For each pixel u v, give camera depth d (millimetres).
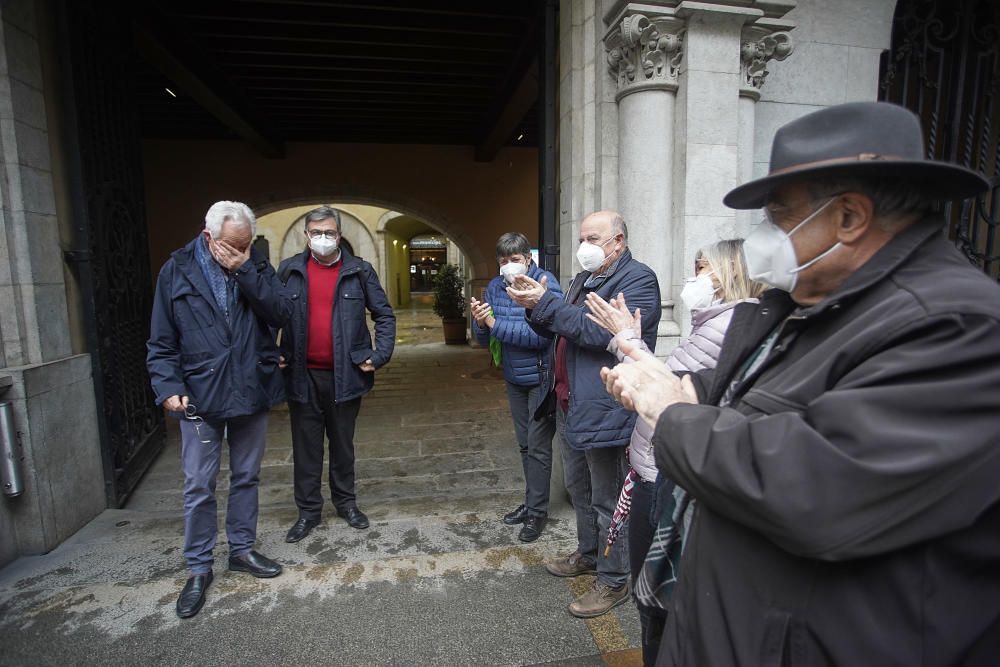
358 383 2922
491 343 2959
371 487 3871
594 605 2139
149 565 2568
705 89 2707
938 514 647
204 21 5207
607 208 3008
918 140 788
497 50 5723
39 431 2684
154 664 1906
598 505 2143
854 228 812
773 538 740
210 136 9125
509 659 1920
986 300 677
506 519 2986
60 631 2078
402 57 5965
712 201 2781
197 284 2225
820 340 828
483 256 10469
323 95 7359
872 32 3221
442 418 5680
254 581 2412
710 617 868
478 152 9906
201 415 2246
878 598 711
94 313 3170
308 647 1986
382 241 19438
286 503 3623
